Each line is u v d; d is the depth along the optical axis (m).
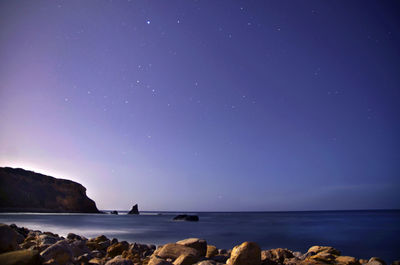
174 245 5.20
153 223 45.94
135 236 21.61
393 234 27.06
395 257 13.74
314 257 5.60
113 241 7.38
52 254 3.62
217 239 21.05
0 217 48.81
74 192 108.62
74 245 4.95
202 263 4.02
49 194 100.56
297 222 54.75
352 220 63.25
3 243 3.46
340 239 22.38
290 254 5.88
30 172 103.31
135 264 4.61
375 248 17.02
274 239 21.91
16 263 2.73
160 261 3.89
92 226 32.97
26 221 36.81
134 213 127.81
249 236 24.02
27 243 5.16
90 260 4.27
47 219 45.53
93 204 113.44
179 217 60.75
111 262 3.76
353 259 5.54
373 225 43.00
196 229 32.47
